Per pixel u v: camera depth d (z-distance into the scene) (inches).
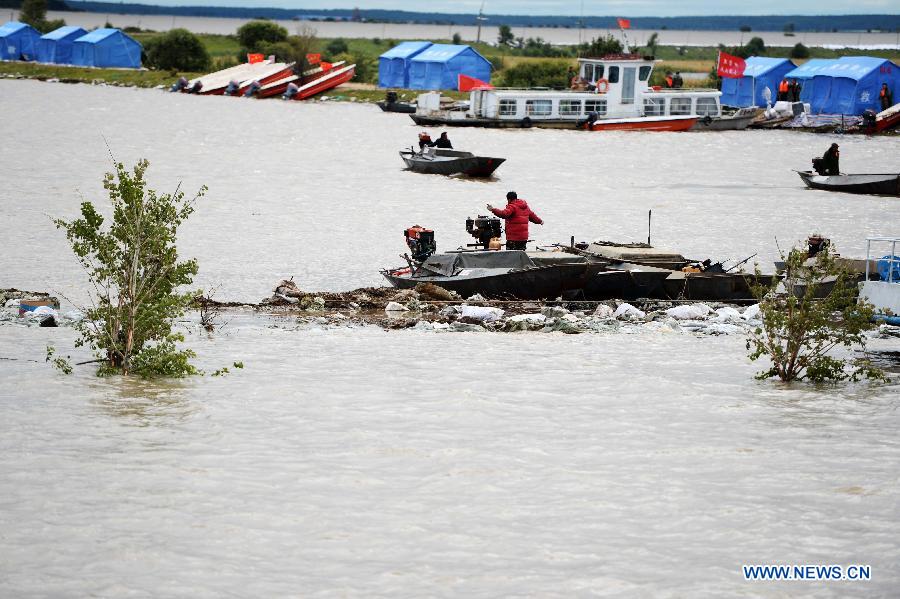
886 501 1118.4
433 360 1766.7
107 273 1664.6
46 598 872.3
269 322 2089.1
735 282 2293.3
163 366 1633.9
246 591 893.2
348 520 1050.7
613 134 6653.5
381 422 1393.9
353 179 4547.2
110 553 960.9
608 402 1515.7
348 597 885.2
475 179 4626.0
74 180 4254.4
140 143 5753.0
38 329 1969.7
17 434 1302.9
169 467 1193.4
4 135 5841.5
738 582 924.6
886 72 7062.0
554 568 949.2
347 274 2620.6
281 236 3149.6
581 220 3550.7
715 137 6584.6
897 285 1964.8
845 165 5374.0
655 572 942.4
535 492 1138.7
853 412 1478.8
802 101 7357.3
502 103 6879.9
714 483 1172.5
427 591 898.7
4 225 3161.9
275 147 5757.9
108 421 1369.3
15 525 1019.3
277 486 1141.1
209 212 3580.2
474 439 1326.3
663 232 3324.3
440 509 1084.5
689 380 1656.0
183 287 2421.3
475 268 2317.9
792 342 1676.9
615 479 1182.3
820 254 1771.7
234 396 1513.3
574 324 2053.4
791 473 1208.8
